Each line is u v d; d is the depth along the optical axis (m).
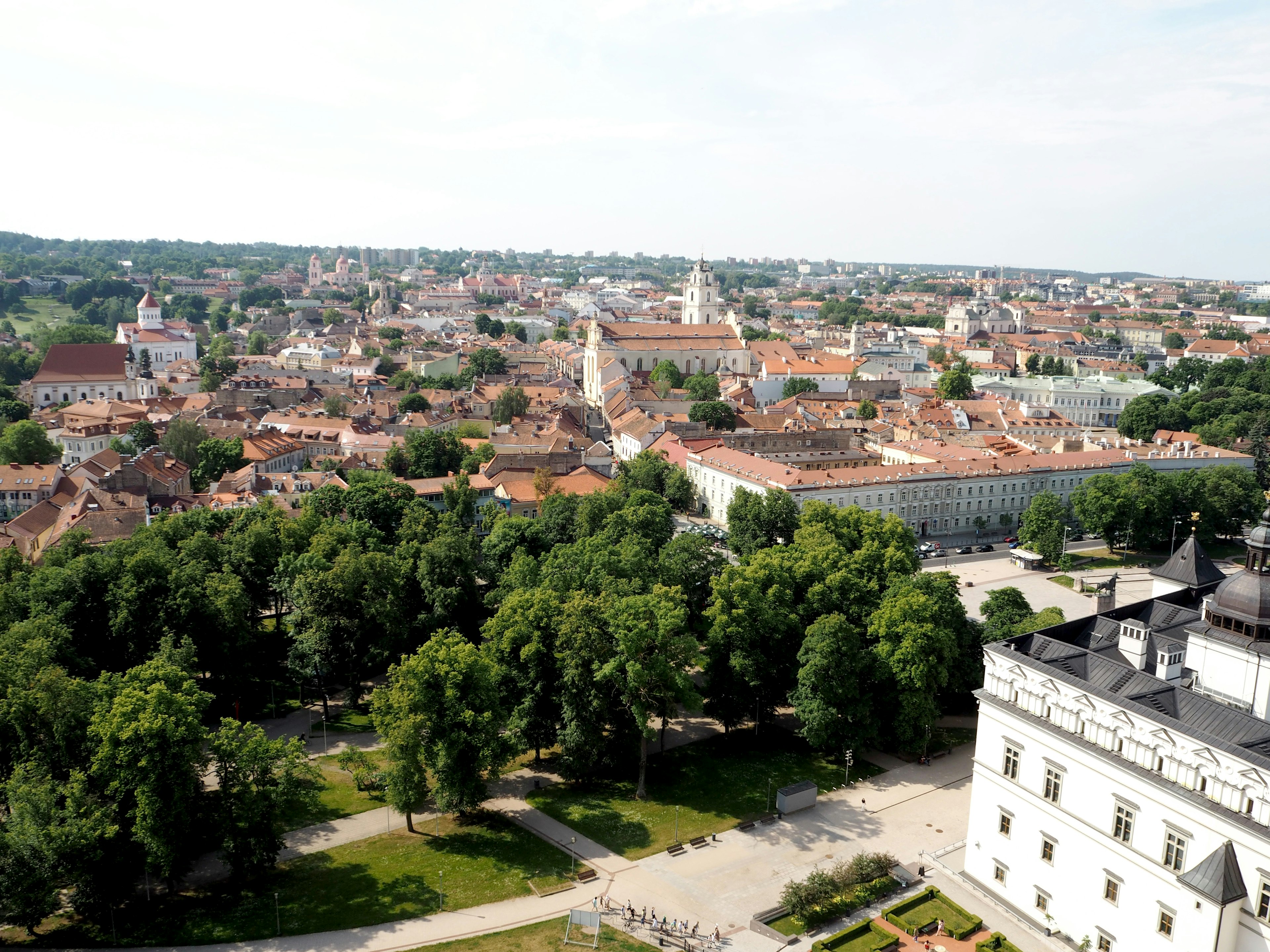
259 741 92.75
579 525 182.62
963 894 92.19
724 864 99.25
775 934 86.94
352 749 113.94
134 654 122.38
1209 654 88.94
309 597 129.62
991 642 130.50
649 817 108.69
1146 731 75.75
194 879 96.06
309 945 85.31
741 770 120.38
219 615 127.94
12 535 188.38
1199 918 70.94
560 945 85.38
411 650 140.25
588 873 97.50
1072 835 82.56
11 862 79.94
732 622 123.00
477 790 103.00
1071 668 89.38
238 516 175.12
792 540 192.38
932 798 113.25
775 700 128.12
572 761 113.50
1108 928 79.44
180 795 87.94
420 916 89.62
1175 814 73.31
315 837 104.31
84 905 86.62
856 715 117.12
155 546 139.12
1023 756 87.31
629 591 130.00
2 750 95.94
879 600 133.00
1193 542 114.00
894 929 86.19
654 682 112.56
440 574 143.00
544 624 117.00
